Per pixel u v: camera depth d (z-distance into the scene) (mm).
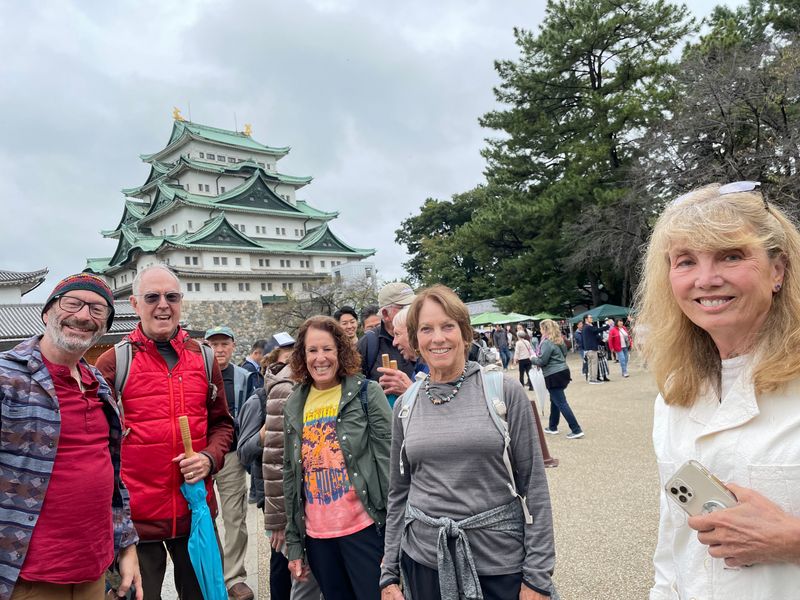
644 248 1434
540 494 1699
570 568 3195
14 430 1670
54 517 1727
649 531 3586
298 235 55750
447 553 1651
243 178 56031
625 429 6914
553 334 6848
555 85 23109
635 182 18781
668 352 1282
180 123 56406
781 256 1132
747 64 14859
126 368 2430
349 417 2402
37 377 1734
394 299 3412
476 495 1695
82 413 1850
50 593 1727
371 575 2285
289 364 2750
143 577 2404
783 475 989
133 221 55094
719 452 1093
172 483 2441
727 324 1113
